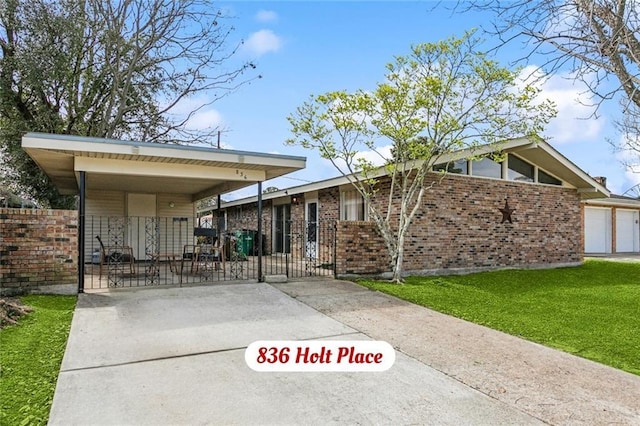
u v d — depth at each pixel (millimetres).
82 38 13703
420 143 9664
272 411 3471
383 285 9031
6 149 13609
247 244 16062
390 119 9438
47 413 3316
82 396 3629
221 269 10977
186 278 9336
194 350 4859
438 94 9156
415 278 10203
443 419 3418
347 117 9609
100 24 14180
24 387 3730
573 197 14359
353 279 9711
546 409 3648
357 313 6777
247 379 4117
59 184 11945
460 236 11516
